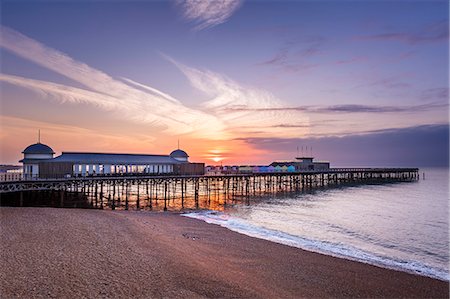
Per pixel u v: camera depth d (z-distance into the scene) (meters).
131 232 21.19
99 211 30.27
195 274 14.27
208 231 24.91
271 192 65.38
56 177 40.91
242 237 23.53
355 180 100.75
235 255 18.44
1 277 11.91
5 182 33.91
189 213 35.78
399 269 18.00
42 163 40.16
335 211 39.44
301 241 23.59
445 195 60.91
